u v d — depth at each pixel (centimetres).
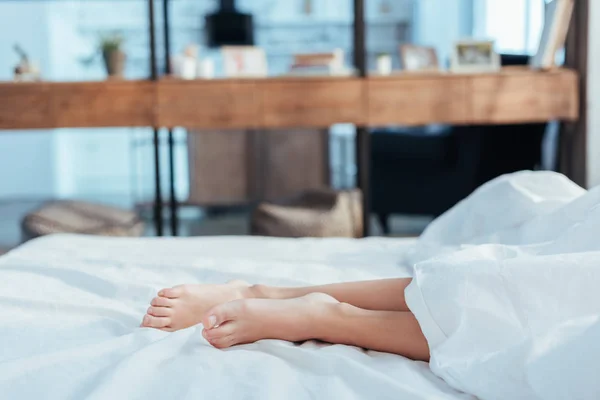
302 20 662
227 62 372
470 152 416
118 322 133
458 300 114
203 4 646
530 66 369
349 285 139
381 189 443
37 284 156
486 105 350
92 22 651
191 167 558
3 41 632
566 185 179
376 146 438
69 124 350
